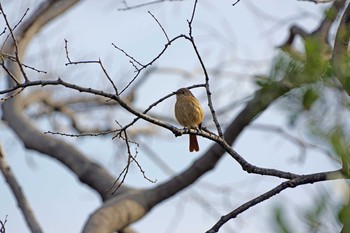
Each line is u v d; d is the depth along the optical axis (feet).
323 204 13.80
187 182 46.60
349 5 22.48
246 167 26.58
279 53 17.93
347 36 22.02
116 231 45.39
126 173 27.07
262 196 25.40
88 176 48.11
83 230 42.93
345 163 15.10
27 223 43.96
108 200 45.60
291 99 16.17
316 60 16.69
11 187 44.65
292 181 25.36
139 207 45.19
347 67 16.28
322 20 39.32
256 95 20.52
